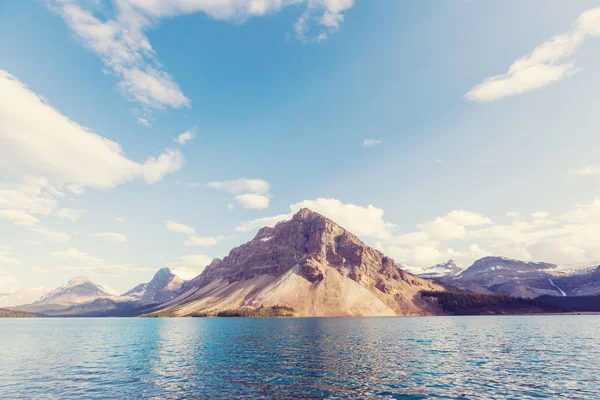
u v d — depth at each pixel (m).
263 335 131.88
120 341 118.56
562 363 65.50
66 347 101.38
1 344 111.69
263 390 46.66
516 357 72.75
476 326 177.38
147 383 51.59
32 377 57.09
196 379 53.78
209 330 168.38
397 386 48.28
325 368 61.59
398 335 125.56
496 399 42.09
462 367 61.84
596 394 44.03
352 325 192.12
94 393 46.34
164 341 116.00
